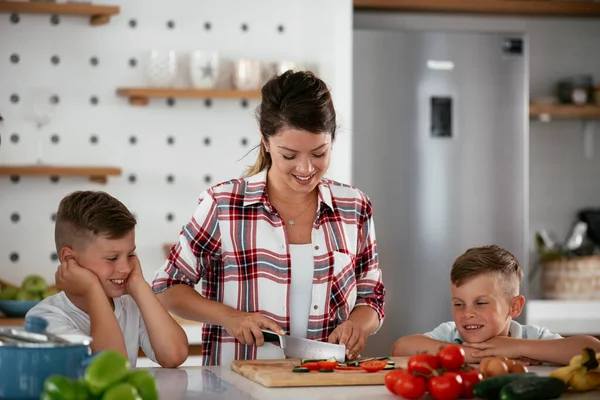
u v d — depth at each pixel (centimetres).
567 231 509
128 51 442
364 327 246
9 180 433
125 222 228
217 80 435
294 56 454
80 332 220
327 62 440
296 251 244
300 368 204
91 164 439
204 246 244
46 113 400
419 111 438
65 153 438
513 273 252
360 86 435
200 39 448
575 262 463
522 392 170
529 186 511
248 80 432
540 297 496
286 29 453
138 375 150
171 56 427
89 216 225
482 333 245
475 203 442
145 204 445
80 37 438
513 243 445
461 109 441
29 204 434
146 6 443
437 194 440
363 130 435
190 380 202
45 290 394
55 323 220
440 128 439
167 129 446
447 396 173
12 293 392
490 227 443
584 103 486
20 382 160
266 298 241
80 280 223
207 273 250
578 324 439
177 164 447
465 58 441
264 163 250
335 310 247
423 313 438
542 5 477
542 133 512
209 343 249
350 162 426
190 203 448
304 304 244
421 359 181
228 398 178
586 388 185
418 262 438
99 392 146
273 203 247
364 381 196
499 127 443
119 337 218
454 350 183
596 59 511
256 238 242
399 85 437
